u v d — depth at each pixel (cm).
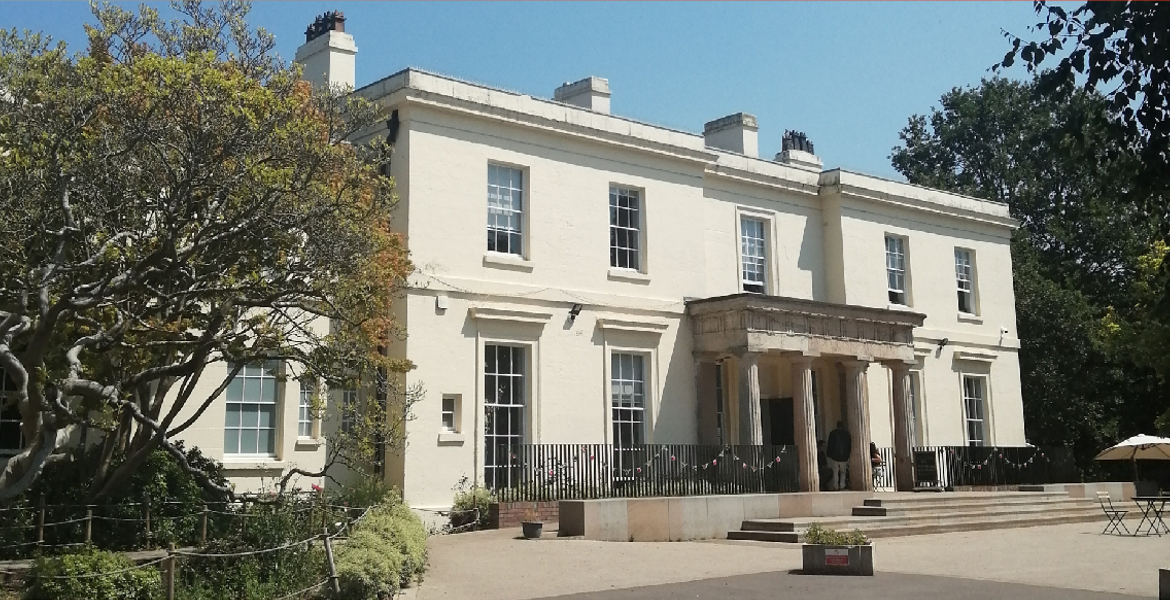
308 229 1338
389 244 1767
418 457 2094
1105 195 1063
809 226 2995
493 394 2261
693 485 2275
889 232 3119
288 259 1368
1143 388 3769
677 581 1401
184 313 1466
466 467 2170
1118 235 4056
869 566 1477
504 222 2344
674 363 2555
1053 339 3719
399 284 1870
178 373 1347
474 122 2298
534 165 2394
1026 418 3734
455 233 2230
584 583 1373
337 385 1609
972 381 3297
